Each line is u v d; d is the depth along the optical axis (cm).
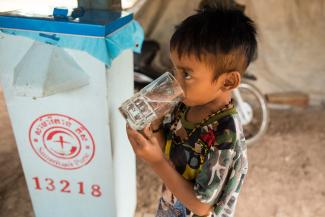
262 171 238
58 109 123
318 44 302
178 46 78
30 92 111
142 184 223
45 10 122
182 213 102
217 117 85
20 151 138
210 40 75
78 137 129
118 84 128
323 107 325
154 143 81
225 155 82
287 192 220
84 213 151
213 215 94
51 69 111
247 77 266
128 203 174
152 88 78
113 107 125
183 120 93
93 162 134
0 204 201
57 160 137
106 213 149
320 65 310
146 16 309
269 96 323
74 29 107
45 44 111
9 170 230
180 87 78
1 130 278
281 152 259
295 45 305
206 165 83
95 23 107
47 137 131
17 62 116
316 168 242
